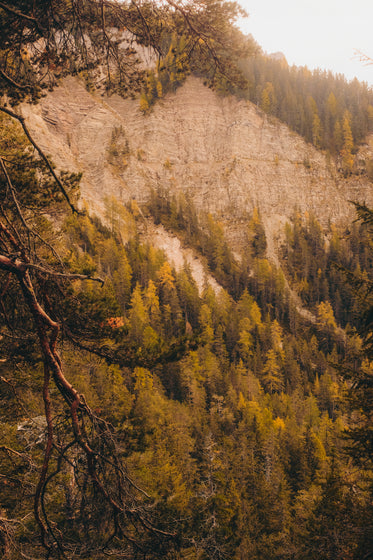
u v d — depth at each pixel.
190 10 6.24
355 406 10.60
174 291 111.56
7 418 10.26
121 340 6.86
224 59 6.59
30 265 4.88
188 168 193.38
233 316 107.06
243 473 41.22
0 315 6.46
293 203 180.88
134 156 190.62
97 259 113.94
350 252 145.88
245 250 159.00
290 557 26.20
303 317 128.62
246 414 64.62
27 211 8.97
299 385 86.75
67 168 169.38
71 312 6.38
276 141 195.50
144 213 170.75
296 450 50.12
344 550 10.12
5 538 7.07
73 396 5.14
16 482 8.20
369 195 182.75
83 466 5.79
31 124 171.88
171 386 71.25
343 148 195.50
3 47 6.20
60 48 6.45
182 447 39.78
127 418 6.94
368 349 10.71
